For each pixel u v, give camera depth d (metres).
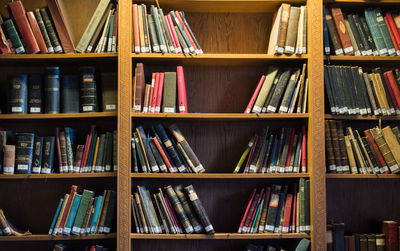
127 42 2.35
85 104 2.42
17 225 2.61
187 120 2.60
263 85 2.41
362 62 2.56
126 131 2.31
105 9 2.41
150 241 2.61
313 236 2.27
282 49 2.37
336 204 2.66
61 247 2.34
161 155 2.36
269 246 2.40
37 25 2.40
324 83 2.41
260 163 2.38
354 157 2.41
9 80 2.41
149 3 2.52
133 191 2.50
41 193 2.65
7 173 2.31
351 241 2.38
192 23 2.71
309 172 2.34
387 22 2.44
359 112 2.39
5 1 2.62
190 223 2.32
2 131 2.39
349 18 2.46
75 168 2.38
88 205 2.33
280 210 2.34
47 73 2.44
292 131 2.42
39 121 2.66
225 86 2.70
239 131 2.69
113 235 2.31
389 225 2.40
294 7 2.40
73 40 2.50
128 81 2.34
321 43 2.37
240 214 2.64
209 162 2.67
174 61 2.52
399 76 2.41
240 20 2.72
